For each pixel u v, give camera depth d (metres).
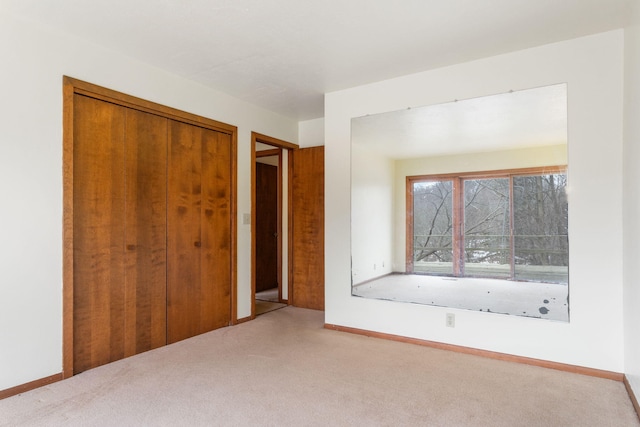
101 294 2.75
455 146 3.11
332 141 3.73
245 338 3.39
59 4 2.17
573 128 2.63
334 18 2.35
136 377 2.53
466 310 3.02
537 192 2.77
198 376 2.55
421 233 3.26
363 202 3.55
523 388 2.37
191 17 2.33
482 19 2.37
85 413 2.05
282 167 4.96
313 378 2.52
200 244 3.54
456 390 2.34
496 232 2.93
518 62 2.83
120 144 2.88
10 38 2.27
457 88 3.08
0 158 2.22
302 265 4.63
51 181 2.44
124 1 2.15
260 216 5.74
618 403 2.17
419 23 2.41
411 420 1.99
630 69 2.27
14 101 2.28
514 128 2.86
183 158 3.38
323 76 3.33
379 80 3.43
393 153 3.40
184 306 3.38
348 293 3.61
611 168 2.50
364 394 2.28
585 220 2.58
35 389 2.33
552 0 2.15
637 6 2.06
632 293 2.21
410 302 3.28
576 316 2.61
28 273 2.33
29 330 2.33
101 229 2.75
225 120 3.77
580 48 2.61
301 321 3.99
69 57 2.54
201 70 3.18
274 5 2.20
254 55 2.89
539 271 2.75
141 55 2.88
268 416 2.02
